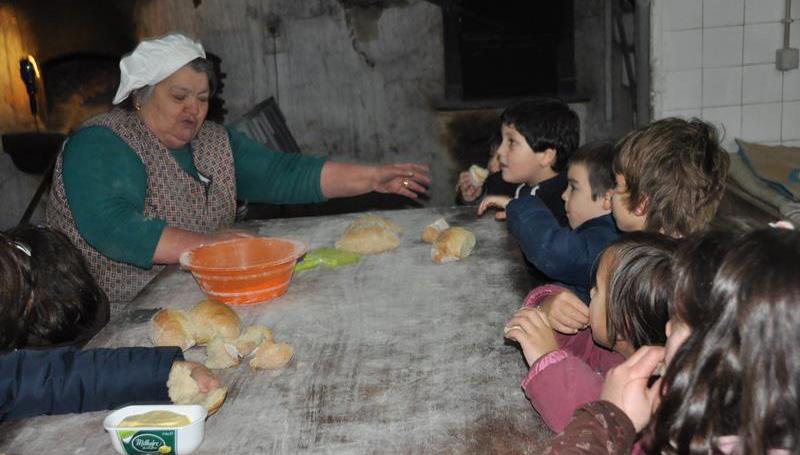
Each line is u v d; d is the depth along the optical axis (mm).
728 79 3312
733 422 905
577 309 1537
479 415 1311
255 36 4695
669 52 3297
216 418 1345
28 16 4566
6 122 4668
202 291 1919
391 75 4711
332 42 4691
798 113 3326
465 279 1901
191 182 2326
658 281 1233
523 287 1833
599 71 4586
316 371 1487
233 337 1616
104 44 4645
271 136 4363
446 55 4652
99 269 2303
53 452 1275
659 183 1642
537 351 1350
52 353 1413
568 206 2053
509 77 4668
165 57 2152
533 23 4562
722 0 3229
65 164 2193
